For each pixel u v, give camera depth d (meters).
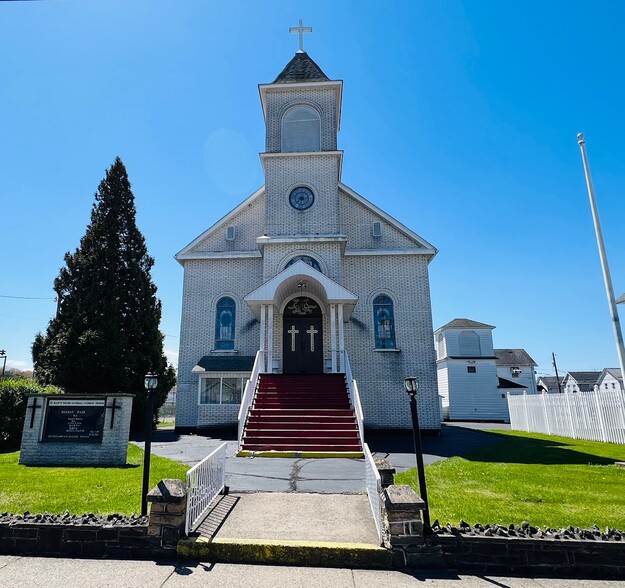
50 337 20.30
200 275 19.72
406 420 17.64
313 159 19.25
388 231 19.78
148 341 21.70
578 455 12.94
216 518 6.11
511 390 41.62
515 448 14.61
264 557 5.09
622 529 5.85
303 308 18.27
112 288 20.92
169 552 5.18
